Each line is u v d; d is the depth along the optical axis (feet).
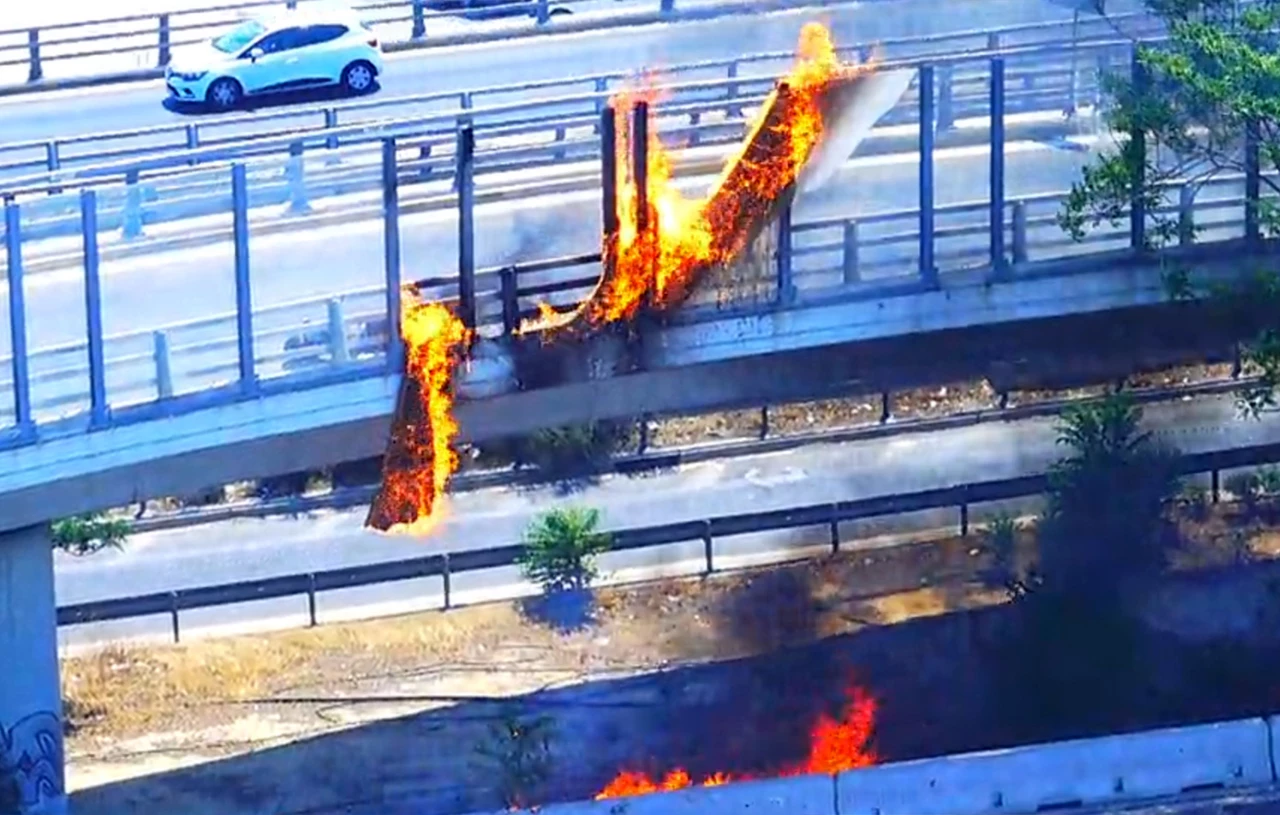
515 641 145.28
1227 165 140.05
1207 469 153.69
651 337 136.77
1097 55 157.38
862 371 142.61
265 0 219.82
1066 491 149.18
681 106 154.81
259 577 151.33
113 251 140.97
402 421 132.16
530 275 139.74
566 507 156.15
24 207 135.95
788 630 145.79
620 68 198.70
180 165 140.05
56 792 130.00
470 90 183.11
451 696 140.36
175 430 127.34
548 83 174.19
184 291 138.51
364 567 146.10
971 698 139.23
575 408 137.18
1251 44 138.31
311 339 130.52
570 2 213.25
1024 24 193.16
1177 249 142.20
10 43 212.23
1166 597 146.82
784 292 138.21
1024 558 150.61
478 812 122.01
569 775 132.98
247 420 128.67
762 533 155.53
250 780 133.28
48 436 124.67
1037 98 154.81
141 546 154.61
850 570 151.74
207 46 194.90
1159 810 118.21
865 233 143.43
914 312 140.05
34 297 136.67
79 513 127.65
